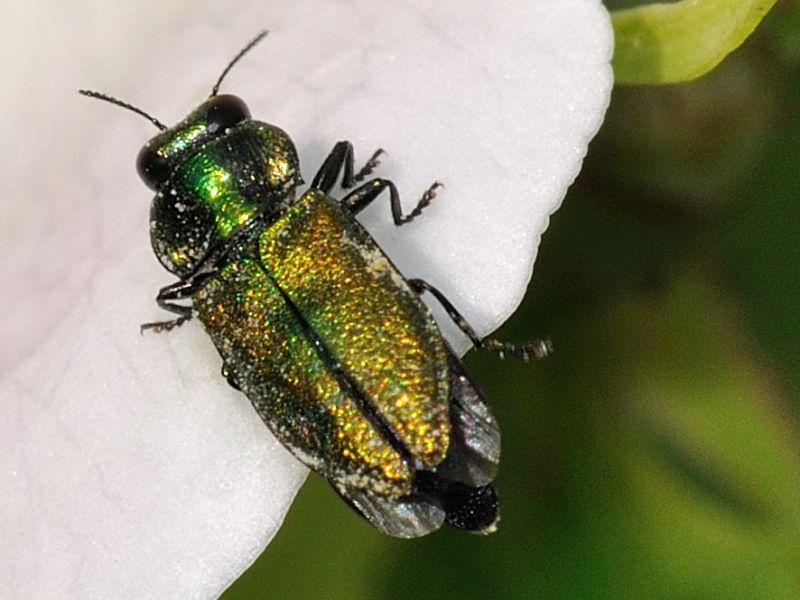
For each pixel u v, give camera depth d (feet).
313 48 0.17
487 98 0.16
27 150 0.17
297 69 0.17
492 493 0.16
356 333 0.16
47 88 0.17
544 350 0.17
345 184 0.17
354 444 0.16
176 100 0.17
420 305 0.16
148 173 0.17
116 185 0.17
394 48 0.16
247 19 0.17
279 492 0.16
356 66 0.16
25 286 0.17
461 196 0.16
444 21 0.16
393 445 0.16
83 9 0.17
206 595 0.16
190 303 0.17
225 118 0.17
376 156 0.16
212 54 0.17
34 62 0.17
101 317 0.17
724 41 0.16
